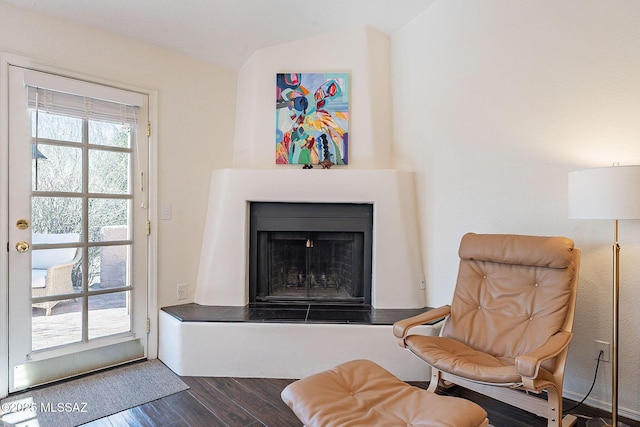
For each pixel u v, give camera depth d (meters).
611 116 2.00
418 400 1.44
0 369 2.17
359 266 2.96
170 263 2.86
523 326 1.96
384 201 2.79
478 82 2.54
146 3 2.34
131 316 2.69
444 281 2.74
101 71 2.50
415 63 2.92
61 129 2.38
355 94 2.97
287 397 1.47
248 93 3.09
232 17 2.61
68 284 2.42
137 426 1.92
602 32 2.02
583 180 1.75
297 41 2.99
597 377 2.08
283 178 2.83
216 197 2.95
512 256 2.07
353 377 1.61
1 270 2.17
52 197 2.35
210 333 2.50
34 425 1.92
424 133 2.86
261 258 2.97
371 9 2.75
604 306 2.05
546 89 2.23
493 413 2.04
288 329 2.47
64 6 2.26
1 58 2.14
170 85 2.84
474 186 2.57
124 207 2.65
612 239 2.02
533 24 2.28
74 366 2.46
